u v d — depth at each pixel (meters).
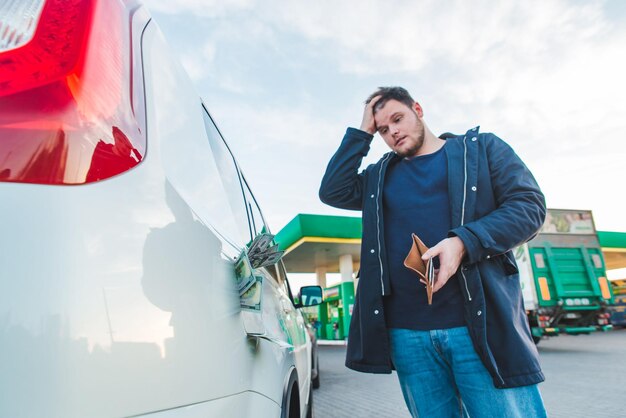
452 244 1.18
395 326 1.47
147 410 0.62
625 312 17.66
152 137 0.82
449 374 1.44
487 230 1.20
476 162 1.40
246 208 1.74
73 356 0.57
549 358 8.36
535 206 1.29
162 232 0.75
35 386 0.54
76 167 0.64
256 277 0.93
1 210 0.58
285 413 1.25
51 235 0.59
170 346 0.69
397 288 1.47
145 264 0.69
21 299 0.56
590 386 5.43
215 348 0.80
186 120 1.06
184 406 0.68
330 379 7.09
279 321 1.66
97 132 0.68
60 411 0.54
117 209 0.67
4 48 0.64
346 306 19.39
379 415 4.41
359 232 16.89
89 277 0.61
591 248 10.41
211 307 0.83
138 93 0.81
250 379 0.95
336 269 26.67
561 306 9.50
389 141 1.58
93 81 0.69
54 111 0.64
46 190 0.61
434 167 1.51
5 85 0.63
